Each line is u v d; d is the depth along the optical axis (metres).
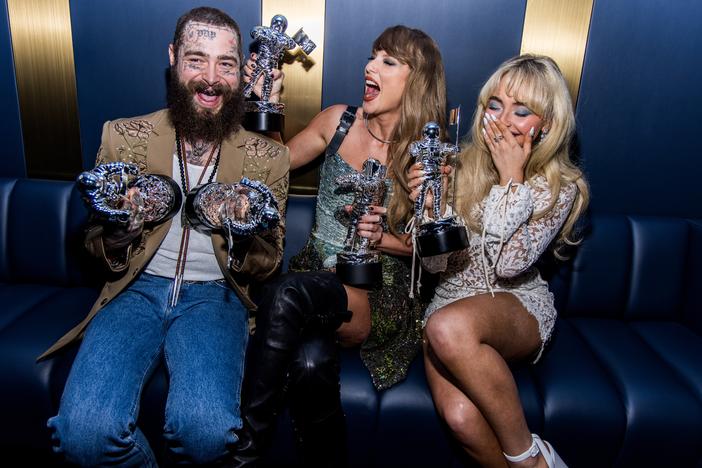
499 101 1.24
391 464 1.26
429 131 1.17
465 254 1.31
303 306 1.12
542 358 1.36
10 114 1.64
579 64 1.55
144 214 1.17
